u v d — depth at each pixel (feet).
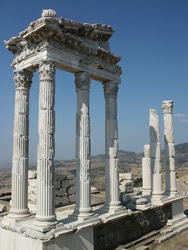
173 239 62.85
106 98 63.87
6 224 48.80
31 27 48.96
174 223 73.26
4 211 65.77
